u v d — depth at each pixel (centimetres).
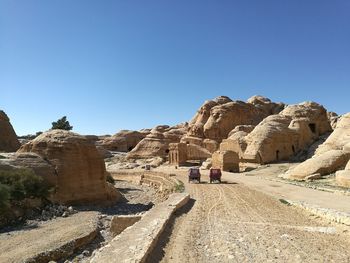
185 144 7850
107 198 4056
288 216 2108
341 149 4353
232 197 2886
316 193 2973
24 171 3338
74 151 3862
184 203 2483
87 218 3080
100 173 4034
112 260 1069
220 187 3612
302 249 1348
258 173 5084
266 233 1622
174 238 1519
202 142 8800
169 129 12056
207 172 5862
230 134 8019
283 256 1260
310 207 2202
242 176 4831
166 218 1748
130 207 3934
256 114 9625
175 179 4653
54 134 3944
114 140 12431
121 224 2211
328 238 1541
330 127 7150
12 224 2798
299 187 3434
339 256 1262
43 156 3772
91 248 2314
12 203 3045
